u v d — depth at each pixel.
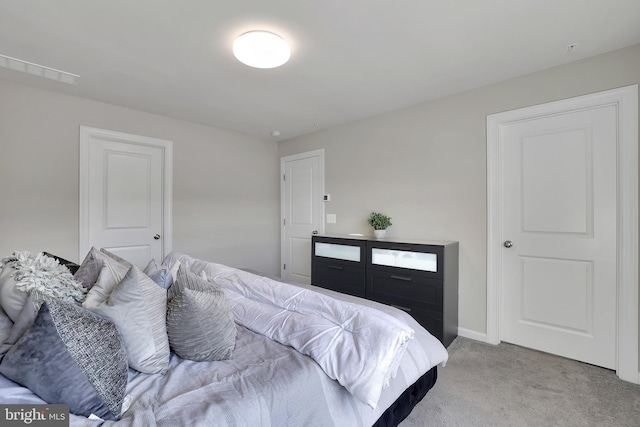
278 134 4.19
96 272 1.43
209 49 2.04
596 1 1.57
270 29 1.81
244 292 1.63
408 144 3.11
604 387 1.89
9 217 2.55
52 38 1.91
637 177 1.96
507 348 2.45
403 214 3.15
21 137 2.60
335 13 1.66
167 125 3.46
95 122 2.97
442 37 1.89
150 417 0.81
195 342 1.15
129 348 1.04
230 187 4.05
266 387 0.97
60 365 0.81
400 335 1.10
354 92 2.75
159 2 1.58
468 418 1.61
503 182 2.54
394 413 1.36
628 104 1.99
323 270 3.32
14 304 1.09
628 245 1.99
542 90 2.33
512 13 1.66
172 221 3.51
